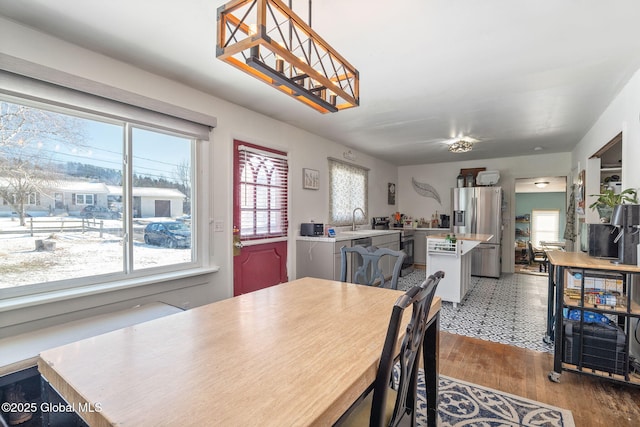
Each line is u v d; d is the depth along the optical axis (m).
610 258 2.30
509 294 4.51
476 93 2.83
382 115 3.49
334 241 3.78
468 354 2.60
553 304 2.78
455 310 3.75
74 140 2.15
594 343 2.11
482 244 5.68
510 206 6.00
